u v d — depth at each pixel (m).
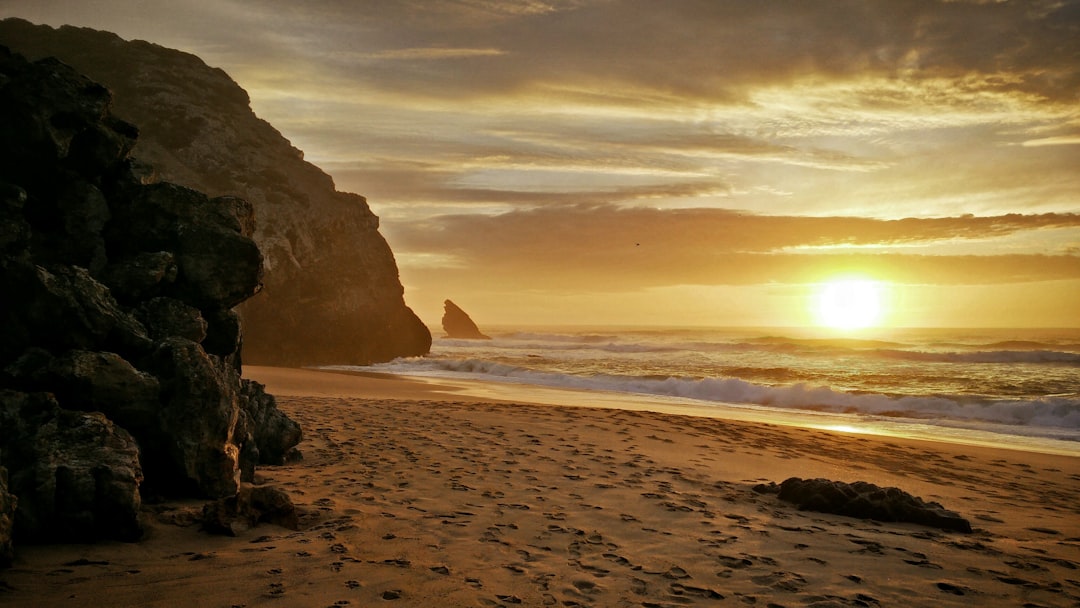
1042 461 12.60
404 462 9.86
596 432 13.41
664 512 7.62
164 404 6.67
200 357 6.90
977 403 20.66
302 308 40.31
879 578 5.70
